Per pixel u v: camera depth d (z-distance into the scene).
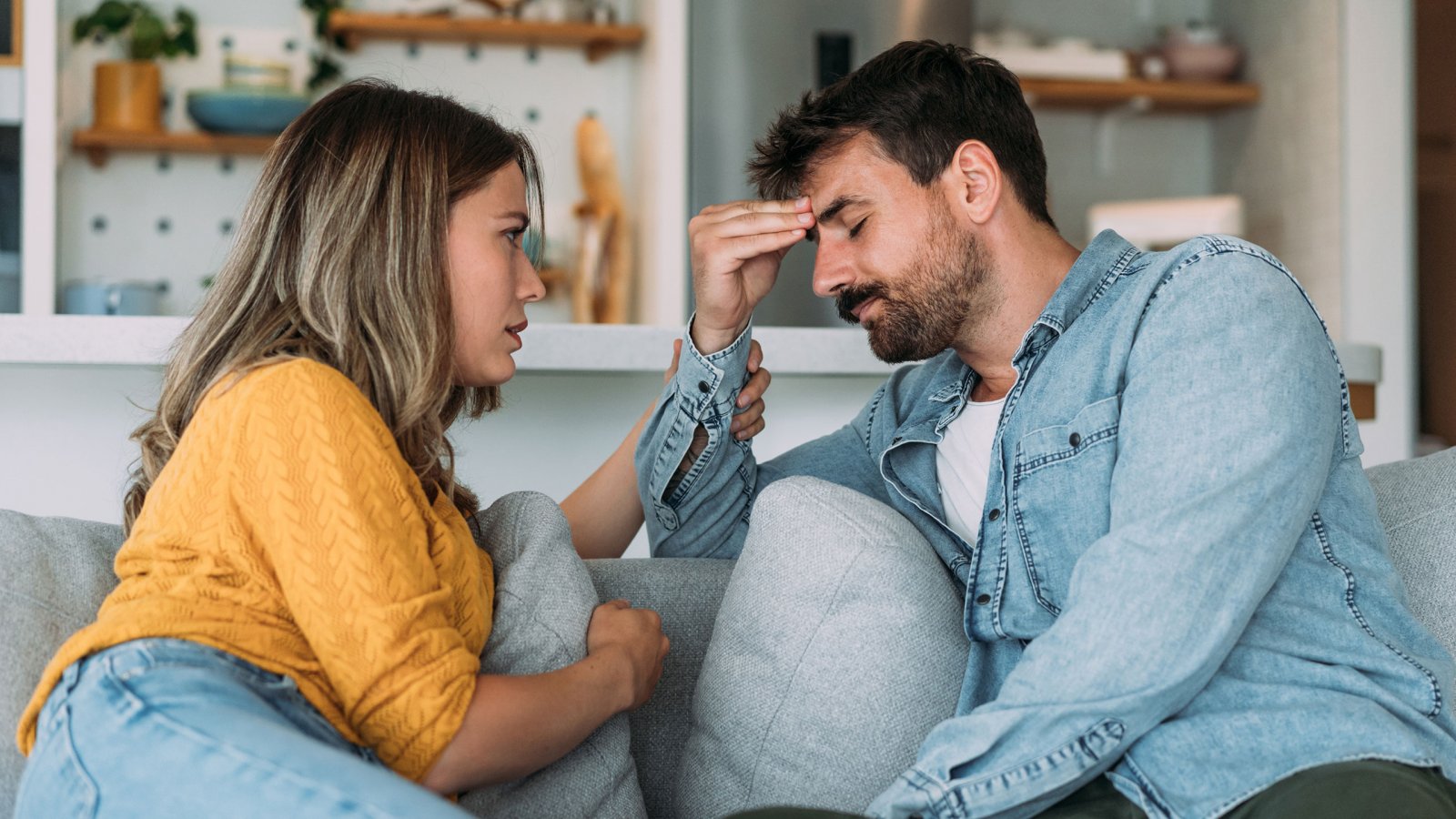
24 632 1.17
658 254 4.03
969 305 1.38
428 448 1.22
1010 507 1.29
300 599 1.01
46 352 1.78
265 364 1.09
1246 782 1.05
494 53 4.44
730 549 1.63
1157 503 1.11
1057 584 1.25
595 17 4.37
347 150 1.22
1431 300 4.36
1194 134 4.98
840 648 1.27
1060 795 1.08
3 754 1.12
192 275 4.24
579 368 1.91
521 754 1.07
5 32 3.75
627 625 1.27
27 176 3.75
